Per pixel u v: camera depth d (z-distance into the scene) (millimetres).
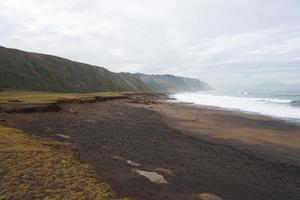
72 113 35656
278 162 18422
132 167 14734
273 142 25078
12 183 9703
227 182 13852
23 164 11391
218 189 12859
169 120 37125
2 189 9242
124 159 16094
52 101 39812
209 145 22188
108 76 140750
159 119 37406
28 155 12523
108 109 46062
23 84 77250
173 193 11844
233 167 16484
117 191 11305
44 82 86250
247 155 19672
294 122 38125
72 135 21734
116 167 14453
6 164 11195
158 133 26078
